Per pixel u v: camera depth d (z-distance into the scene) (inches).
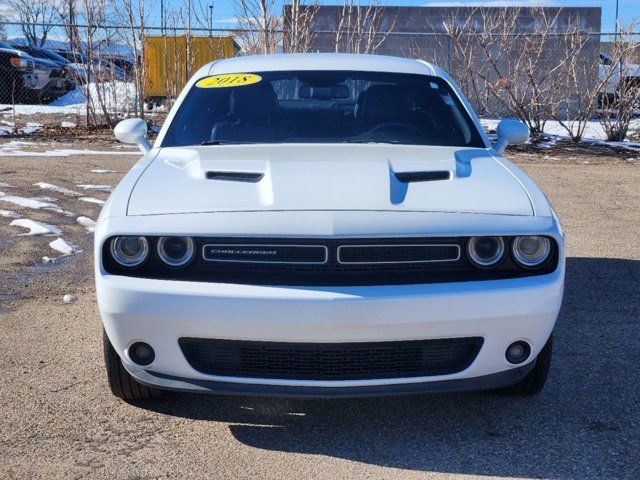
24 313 195.5
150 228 123.2
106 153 513.3
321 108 174.4
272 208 124.6
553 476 117.9
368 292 118.8
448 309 120.0
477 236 124.0
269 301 118.0
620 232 302.2
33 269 235.6
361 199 127.3
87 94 623.8
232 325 119.2
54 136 587.5
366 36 655.1
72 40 633.0
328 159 145.4
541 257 127.0
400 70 188.2
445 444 128.5
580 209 350.9
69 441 128.4
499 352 124.7
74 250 258.5
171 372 125.3
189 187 133.9
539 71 706.2
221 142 164.7
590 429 134.0
